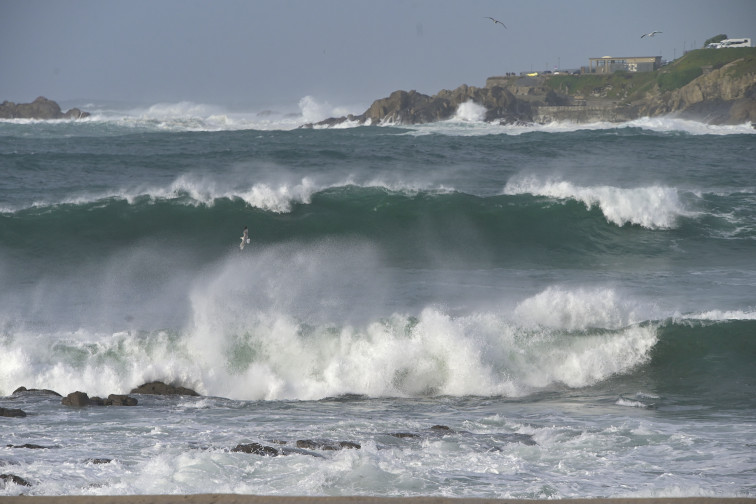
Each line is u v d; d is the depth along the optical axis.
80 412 41.12
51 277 75.12
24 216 95.25
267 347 53.44
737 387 47.97
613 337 53.62
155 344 53.16
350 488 26.55
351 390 50.91
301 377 52.19
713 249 92.06
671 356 52.69
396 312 60.56
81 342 52.97
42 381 50.06
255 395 50.78
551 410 43.56
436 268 81.69
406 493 26.23
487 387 50.38
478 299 65.81
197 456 29.48
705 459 31.66
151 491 25.56
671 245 94.31
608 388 49.59
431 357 51.81
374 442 33.41
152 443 33.59
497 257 89.50
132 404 43.88
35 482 25.98
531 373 51.91
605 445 33.97
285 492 25.86
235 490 25.84
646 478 28.88
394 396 49.25
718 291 68.56
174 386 49.66
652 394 47.56
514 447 33.28
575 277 76.75
